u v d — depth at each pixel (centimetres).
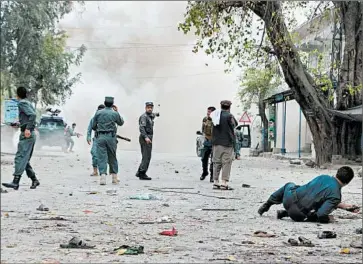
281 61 2420
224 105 1379
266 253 630
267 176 1889
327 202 856
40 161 2475
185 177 1742
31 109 1258
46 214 902
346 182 871
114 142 1443
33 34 2894
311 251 646
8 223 806
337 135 2539
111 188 1338
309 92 2500
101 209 980
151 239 709
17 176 1252
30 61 3000
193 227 808
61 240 690
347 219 908
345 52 2544
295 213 868
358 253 637
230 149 1377
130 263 571
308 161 2723
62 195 1173
